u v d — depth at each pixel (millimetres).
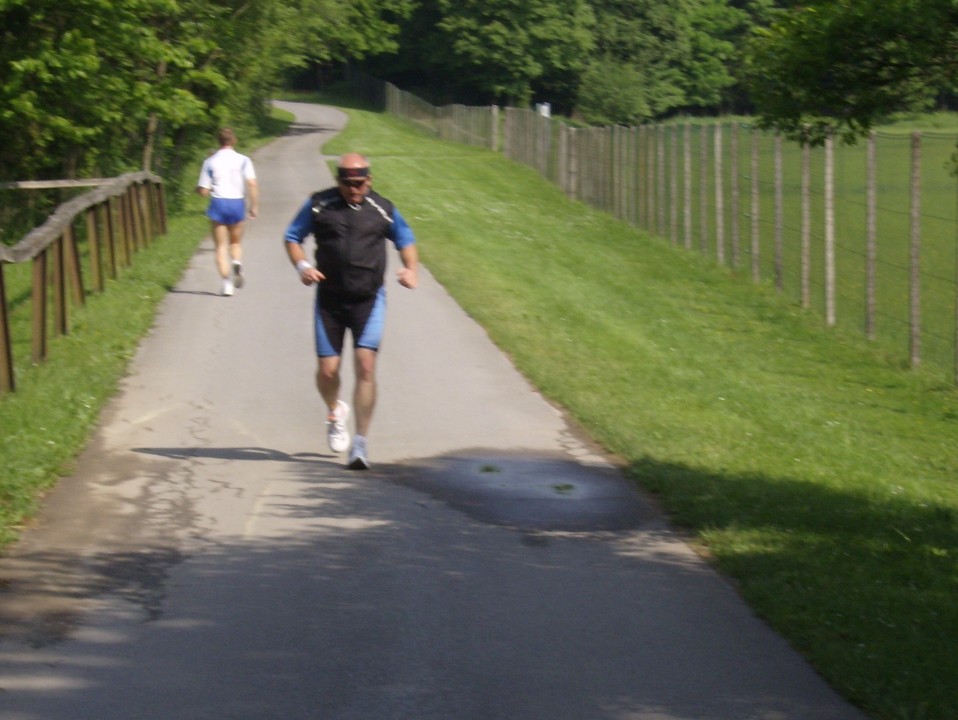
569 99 79375
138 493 7227
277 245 18641
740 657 5152
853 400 13727
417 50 82250
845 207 28844
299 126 60750
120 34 20062
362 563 6195
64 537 6441
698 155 25984
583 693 4785
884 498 8289
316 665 4977
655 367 12375
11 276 16406
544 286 17266
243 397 9688
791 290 21406
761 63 7922
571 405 9758
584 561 6324
